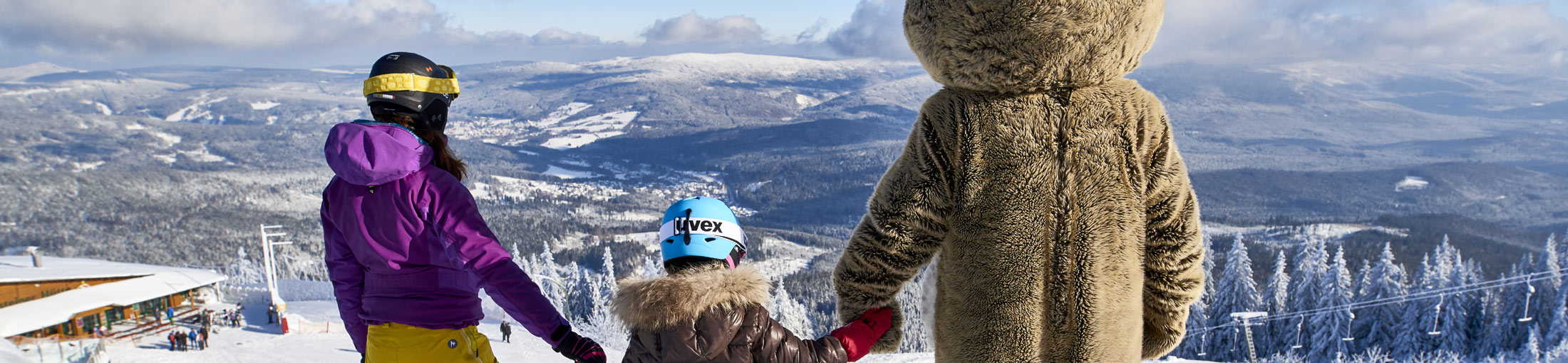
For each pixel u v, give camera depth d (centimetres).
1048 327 140
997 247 140
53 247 16375
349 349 2467
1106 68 137
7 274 3200
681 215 180
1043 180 138
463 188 175
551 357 2195
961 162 142
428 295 175
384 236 171
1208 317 3056
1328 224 11381
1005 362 141
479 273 168
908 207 145
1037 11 129
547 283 3731
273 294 3102
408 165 166
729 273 168
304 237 16425
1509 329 2803
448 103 185
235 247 15550
